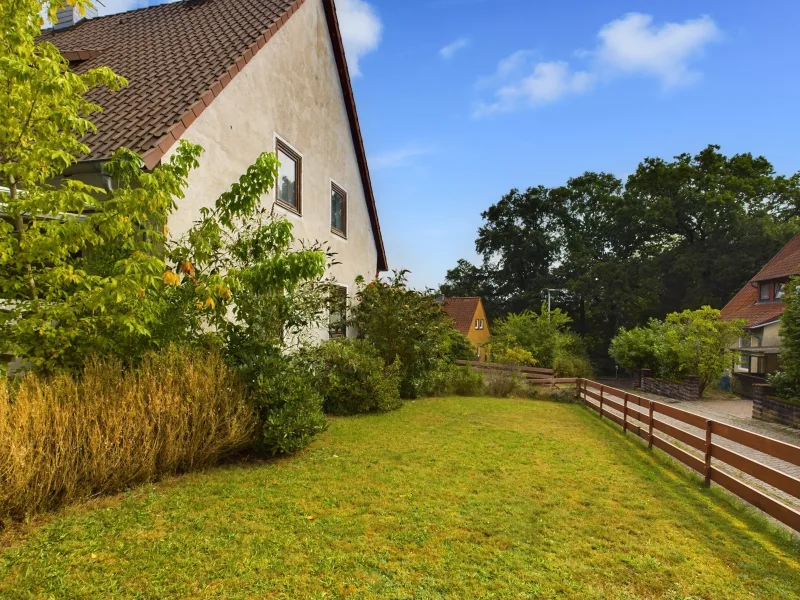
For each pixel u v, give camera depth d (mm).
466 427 8047
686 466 6004
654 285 36531
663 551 3551
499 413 9922
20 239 4375
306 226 10172
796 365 12898
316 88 10758
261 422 5602
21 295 4551
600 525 3998
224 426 5059
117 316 4457
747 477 6461
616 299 37906
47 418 3729
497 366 15953
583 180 48156
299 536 3551
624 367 24250
